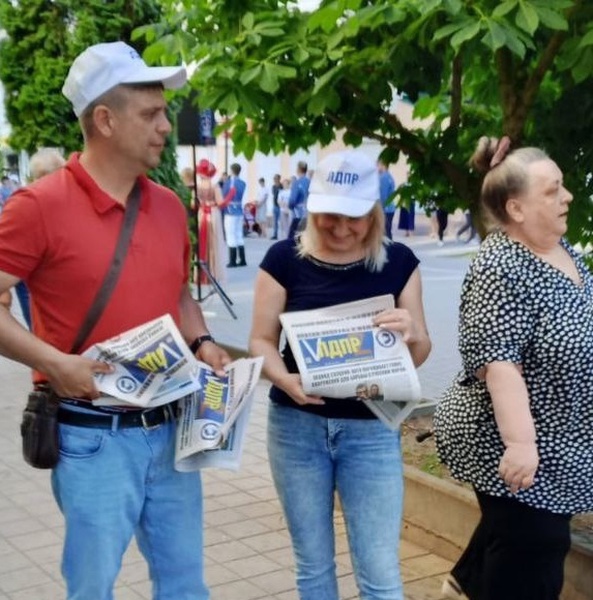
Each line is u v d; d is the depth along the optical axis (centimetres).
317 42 381
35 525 445
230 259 1711
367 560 281
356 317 268
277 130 438
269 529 441
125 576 388
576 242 421
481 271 270
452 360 830
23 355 237
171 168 946
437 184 453
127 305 247
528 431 261
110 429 251
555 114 375
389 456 280
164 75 242
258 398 689
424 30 325
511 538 282
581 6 337
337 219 265
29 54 876
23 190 242
